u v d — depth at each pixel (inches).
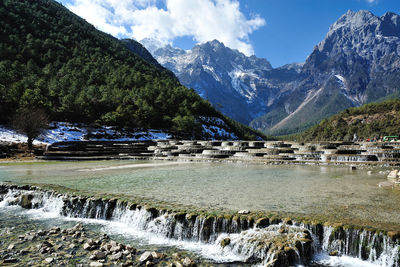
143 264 408.2
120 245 470.3
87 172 1237.7
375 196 680.4
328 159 1680.6
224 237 486.9
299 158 1760.6
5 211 722.8
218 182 941.8
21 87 3019.2
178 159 1977.1
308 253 422.9
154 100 5073.8
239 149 2230.6
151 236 543.2
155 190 791.7
